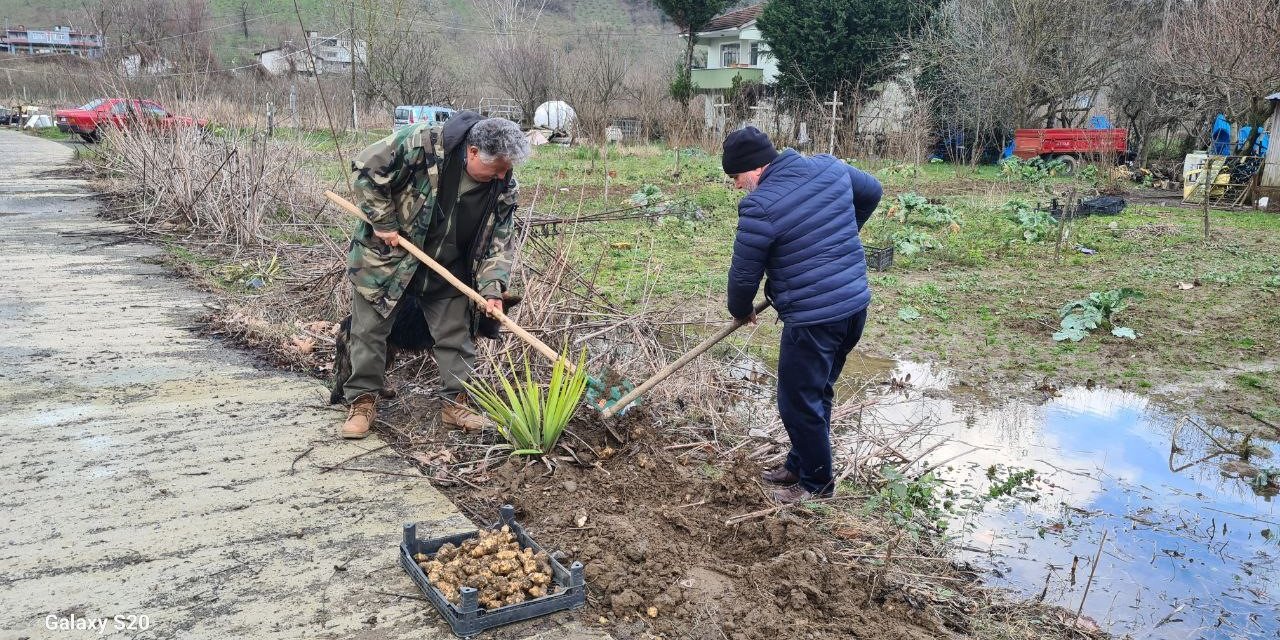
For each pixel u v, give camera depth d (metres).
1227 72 17.03
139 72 12.53
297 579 2.91
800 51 29.59
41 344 5.39
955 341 7.07
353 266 3.93
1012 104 25.67
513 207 3.99
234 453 3.88
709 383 4.91
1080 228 12.86
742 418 4.84
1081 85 25.78
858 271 3.59
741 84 29.92
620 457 4.01
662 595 2.92
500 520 3.30
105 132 14.05
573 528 3.33
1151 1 24.88
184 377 4.89
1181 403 5.71
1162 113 23.41
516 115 30.14
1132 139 25.23
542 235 6.31
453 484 3.71
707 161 20.97
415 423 4.32
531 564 2.91
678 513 3.51
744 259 3.50
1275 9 16.59
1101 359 6.65
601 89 27.38
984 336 7.25
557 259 5.55
